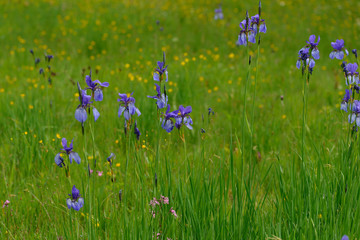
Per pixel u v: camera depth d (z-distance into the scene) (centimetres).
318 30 1661
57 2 1958
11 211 512
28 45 1453
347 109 453
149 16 1800
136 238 399
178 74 1053
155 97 393
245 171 625
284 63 1318
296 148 689
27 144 672
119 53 1389
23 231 477
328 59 1362
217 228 410
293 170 494
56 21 1702
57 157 364
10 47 1441
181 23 1742
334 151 639
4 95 917
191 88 1012
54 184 576
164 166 553
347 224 400
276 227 429
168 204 441
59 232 467
